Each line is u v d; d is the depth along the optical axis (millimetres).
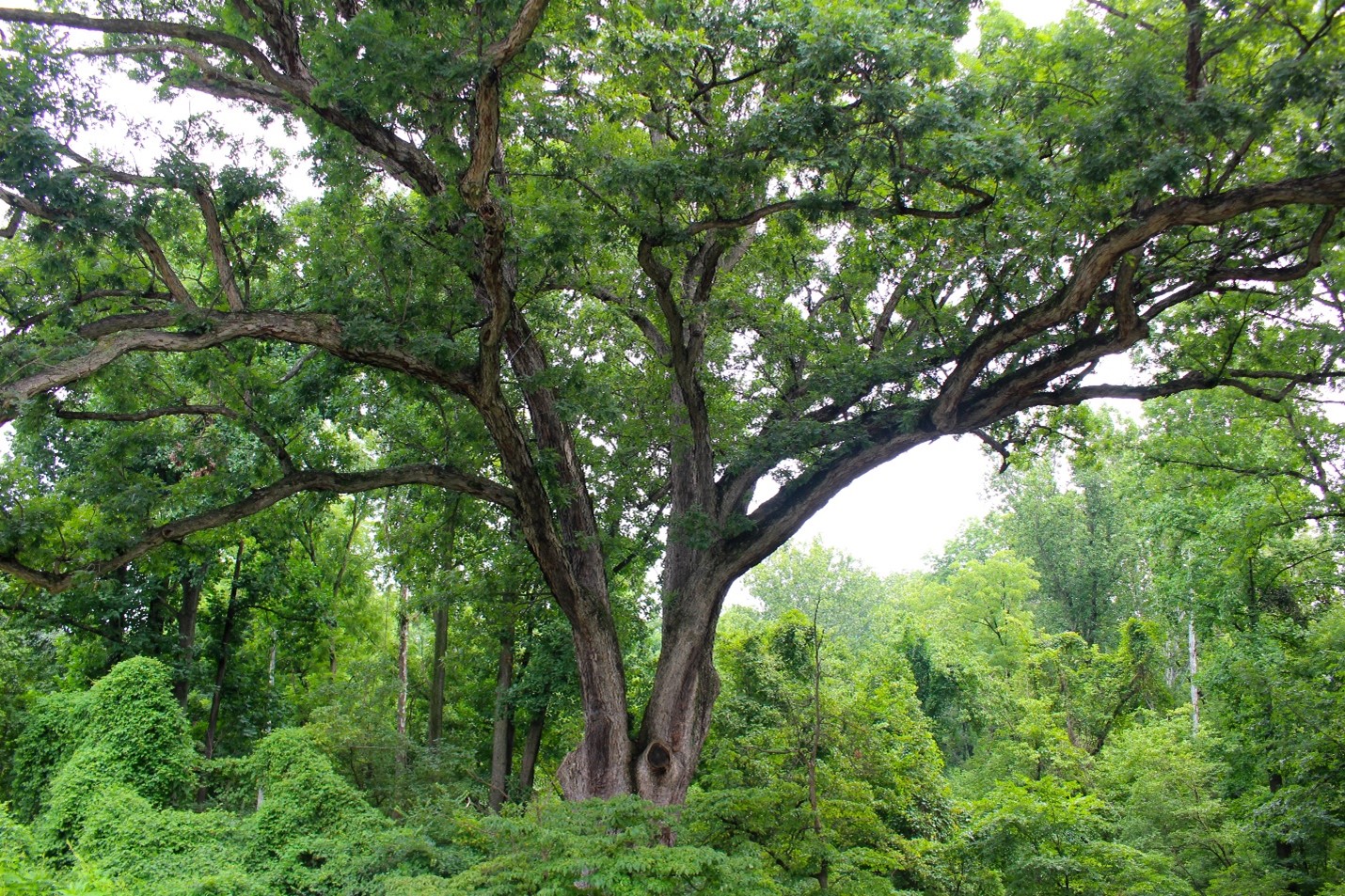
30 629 22453
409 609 20234
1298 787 16344
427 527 17297
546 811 10070
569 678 21750
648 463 18016
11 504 10531
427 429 16375
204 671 23500
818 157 10367
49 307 10680
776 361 16203
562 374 12812
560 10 11047
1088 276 10648
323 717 21031
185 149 10984
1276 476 18922
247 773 18078
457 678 28406
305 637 27859
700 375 14953
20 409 8688
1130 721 29688
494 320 10836
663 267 12719
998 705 31672
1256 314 14672
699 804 10891
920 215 11305
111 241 11109
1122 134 9703
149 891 13148
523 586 18000
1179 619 31469
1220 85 10461
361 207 13336
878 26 9852
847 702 18469
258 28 11414
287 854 15336
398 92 9797
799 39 9969
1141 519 29062
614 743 12969
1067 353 12266
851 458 13523
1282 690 16875
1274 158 11609
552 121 11492
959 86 10648
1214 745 22719
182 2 12016
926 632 40156
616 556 18109
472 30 9547
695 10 10953
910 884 16203
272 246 12117
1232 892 16391
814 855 11195
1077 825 15469
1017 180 9906
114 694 18141
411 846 14656
